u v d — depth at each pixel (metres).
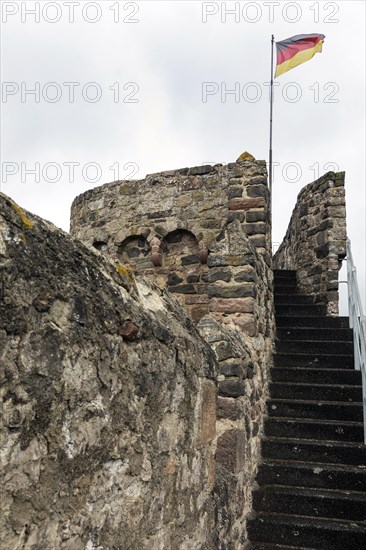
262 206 6.96
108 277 1.83
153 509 1.98
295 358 6.29
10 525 1.25
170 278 7.90
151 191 8.19
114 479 1.71
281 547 4.08
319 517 4.31
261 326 5.54
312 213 8.67
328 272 8.08
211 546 2.78
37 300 1.40
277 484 4.69
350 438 5.08
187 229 7.80
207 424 2.66
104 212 8.64
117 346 1.77
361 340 5.32
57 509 1.41
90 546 1.56
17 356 1.31
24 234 1.41
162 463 2.08
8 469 1.25
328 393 5.65
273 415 5.52
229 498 3.45
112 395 1.72
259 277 5.53
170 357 2.20
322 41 10.30
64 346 1.48
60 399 1.45
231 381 4.05
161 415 2.09
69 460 1.47
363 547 3.99
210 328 4.24
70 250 1.63
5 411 1.25
